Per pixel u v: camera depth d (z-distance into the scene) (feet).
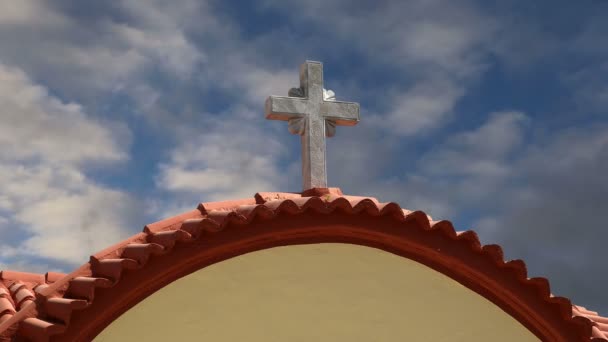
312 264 22.44
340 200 21.62
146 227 22.66
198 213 23.29
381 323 23.54
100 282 19.95
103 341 20.84
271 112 24.57
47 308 20.48
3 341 19.98
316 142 24.73
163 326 21.50
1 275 28.99
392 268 22.91
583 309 29.25
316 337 23.32
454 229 22.50
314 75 25.16
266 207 21.38
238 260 21.68
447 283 23.09
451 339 23.94
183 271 21.12
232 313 22.18
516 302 23.09
